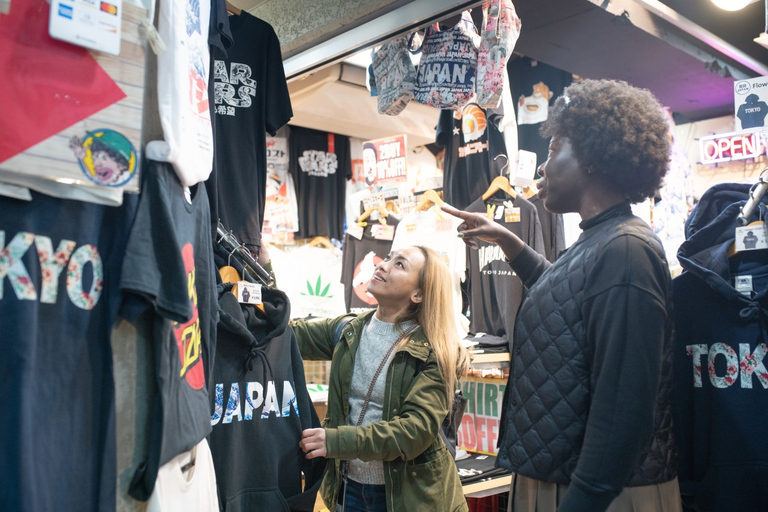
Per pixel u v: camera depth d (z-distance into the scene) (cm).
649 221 369
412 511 205
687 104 381
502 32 239
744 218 184
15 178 88
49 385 92
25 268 90
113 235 104
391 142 342
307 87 367
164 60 108
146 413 107
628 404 126
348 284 398
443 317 228
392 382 216
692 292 189
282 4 262
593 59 313
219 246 190
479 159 368
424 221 360
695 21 322
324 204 457
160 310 101
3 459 85
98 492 96
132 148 98
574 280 144
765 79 202
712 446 179
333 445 191
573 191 156
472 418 352
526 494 151
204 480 137
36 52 89
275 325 190
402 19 218
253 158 219
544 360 146
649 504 136
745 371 175
